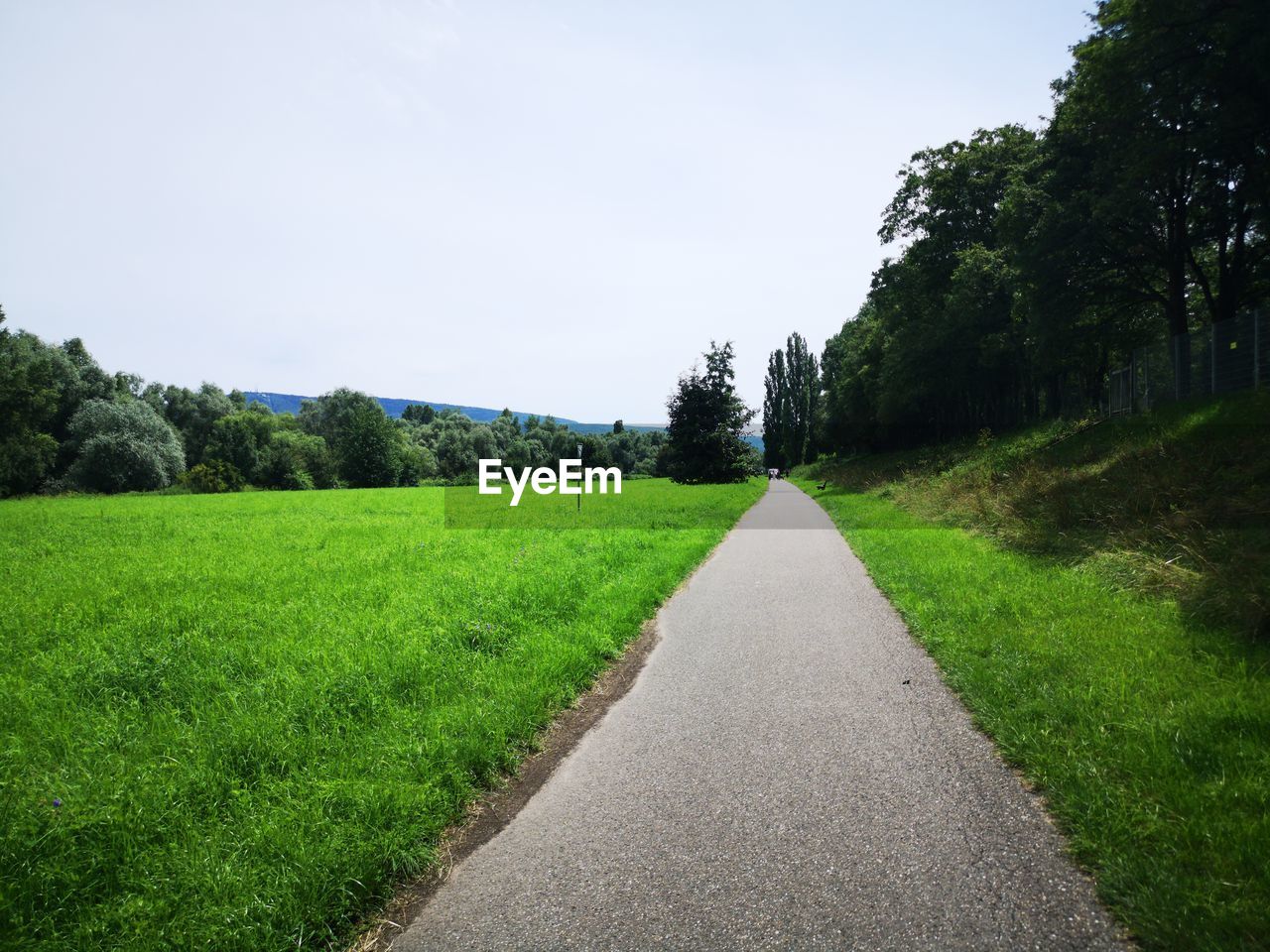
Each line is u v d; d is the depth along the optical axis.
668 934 2.52
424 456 92.31
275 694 4.95
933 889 2.71
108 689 5.14
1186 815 2.98
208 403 89.88
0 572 10.91
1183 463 11.24
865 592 8.72
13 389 53.81
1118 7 14.91
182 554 12.96
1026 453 20.09
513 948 2.51
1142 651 5.09
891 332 40.47
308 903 2.75
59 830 3.07
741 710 4.79
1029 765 3.67
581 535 14.69
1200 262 23.84
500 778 3.94
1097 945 2.36
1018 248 21.48
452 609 7.45
